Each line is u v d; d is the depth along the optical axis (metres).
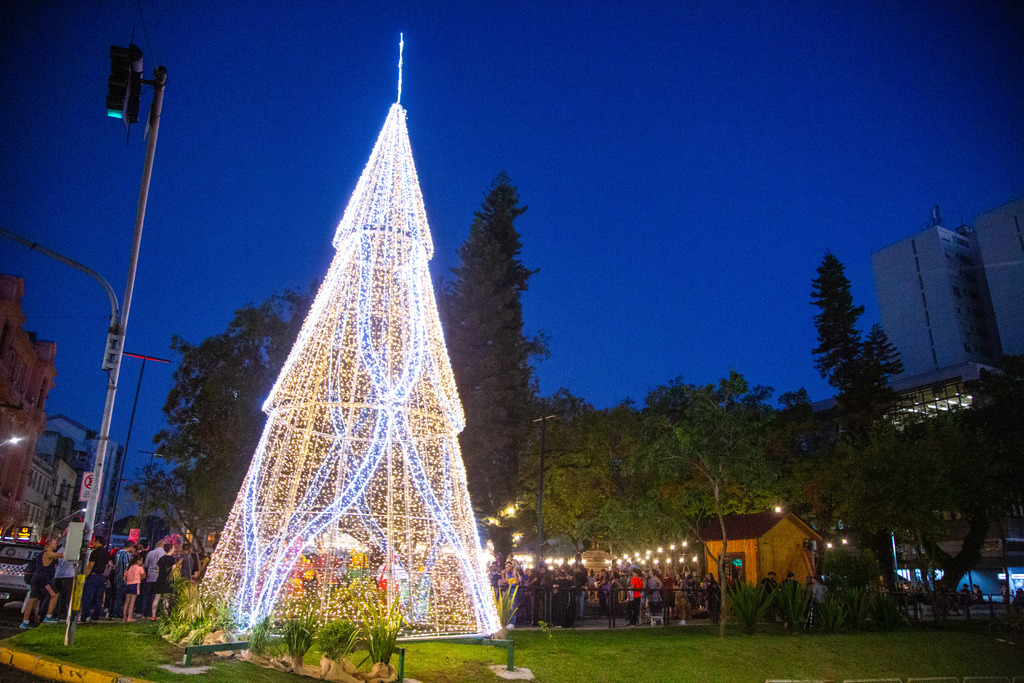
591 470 37.19
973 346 83.31
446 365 14.83
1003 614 26.12
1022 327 79.50
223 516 21.64
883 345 44.06
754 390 34.19
